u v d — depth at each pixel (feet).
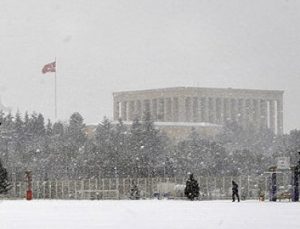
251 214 140.26
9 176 341.62
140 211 153.69
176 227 107.96
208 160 455.63
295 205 187.93
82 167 402.72
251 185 289.94
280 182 272.10
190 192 252.83
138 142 483.51
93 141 510.17
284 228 105.29
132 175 387.96
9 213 147.74
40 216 136.15
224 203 208.23
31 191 272.72
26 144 513.45
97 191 289.12
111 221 121.08
